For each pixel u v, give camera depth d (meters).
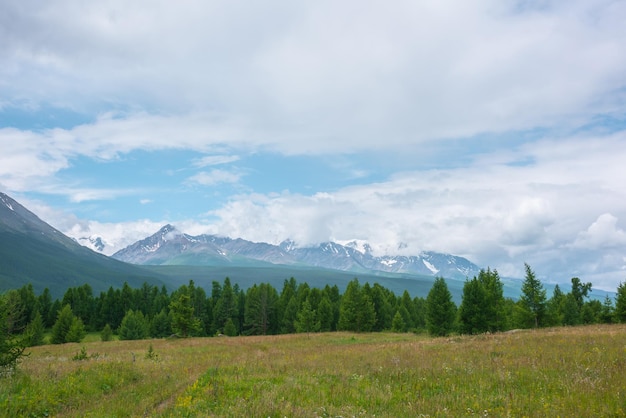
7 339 15.97
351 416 9.25
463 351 20.14
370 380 13.87
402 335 55.66
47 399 12.16
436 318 54.62
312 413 9.43
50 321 101.00
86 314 106.88
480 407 9.75
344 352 25.05
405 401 10.80
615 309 54.94
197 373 17.12
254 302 96.25
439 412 9.34
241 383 13.37
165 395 13.02
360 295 71.31
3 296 16.20
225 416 9.39
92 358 24.77
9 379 14.08
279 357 24.09
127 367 18.30
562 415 8.55
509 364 15.03
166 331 89.44
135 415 10.45
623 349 16.64
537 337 24.72
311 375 15.09
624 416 8.38
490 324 48.25
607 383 10.84
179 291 102.50
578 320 67.94
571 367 13.58
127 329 79.88
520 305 51.66
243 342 42.53
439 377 13.68
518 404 9.68
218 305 99.12
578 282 79.50
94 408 11.45
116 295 108.94
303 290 99.88
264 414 9.30
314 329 75.38
